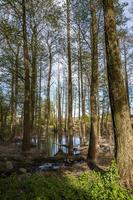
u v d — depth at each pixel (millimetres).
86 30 22609
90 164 14656
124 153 9523
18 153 19859
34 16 23547
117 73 10039
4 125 37688
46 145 31234
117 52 10180
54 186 8703
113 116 10023
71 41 25109
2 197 7883
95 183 8992
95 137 16219
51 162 15992
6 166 13883
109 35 10273
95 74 16516
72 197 8016
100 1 17578
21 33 21000
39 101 36594
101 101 33125
